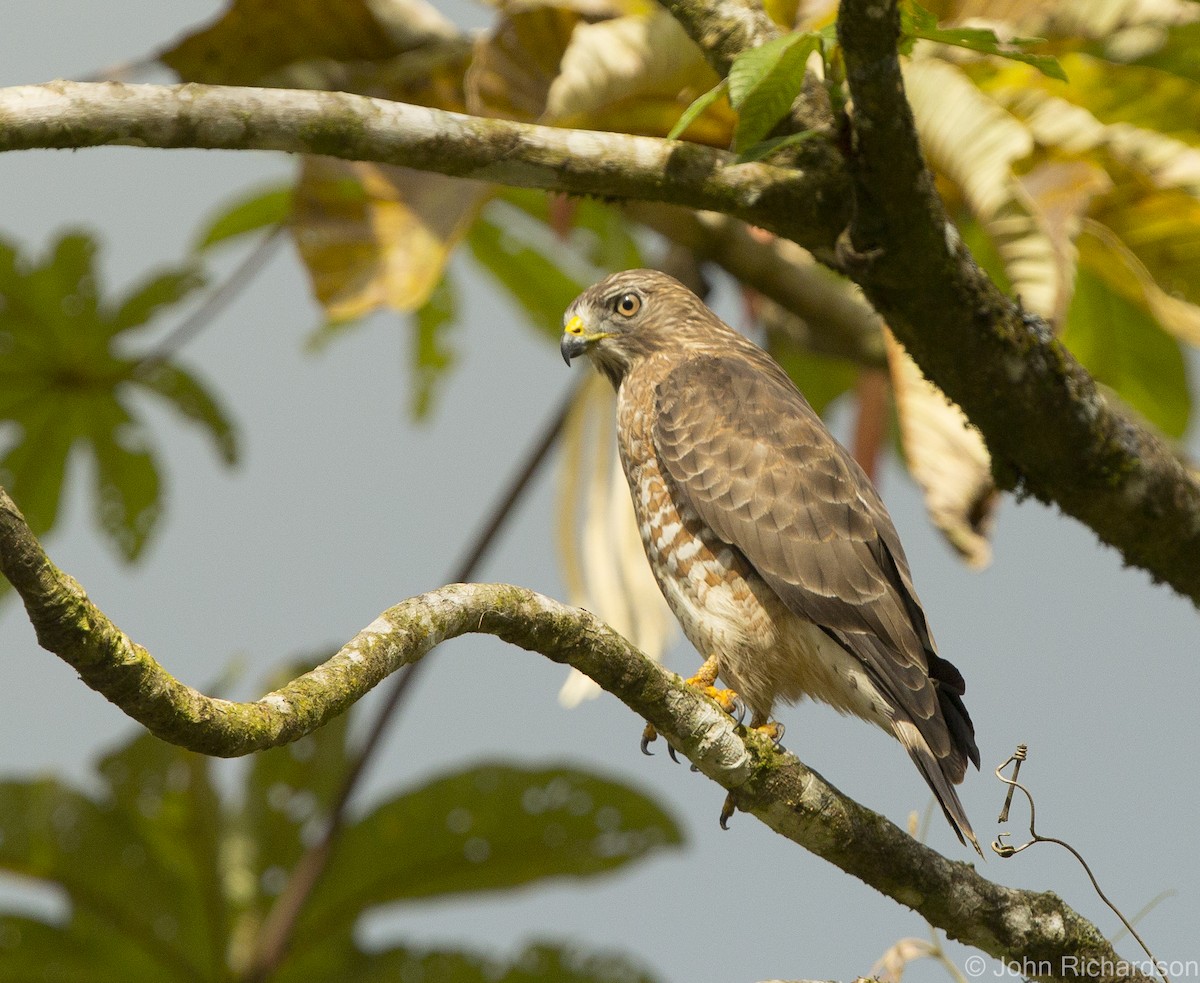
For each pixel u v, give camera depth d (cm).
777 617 987
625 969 1232
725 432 1018
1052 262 934
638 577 1086
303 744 1239
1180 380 1366
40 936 1219
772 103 791
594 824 1233
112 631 538
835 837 773
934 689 932
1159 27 1055
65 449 1316
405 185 1055
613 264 1380
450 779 1220
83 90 754
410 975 1226
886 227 830
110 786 1229
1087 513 945
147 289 1255
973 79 1072
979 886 787
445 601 659
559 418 1148
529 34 1032
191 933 1223
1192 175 1062
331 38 1166
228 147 786
